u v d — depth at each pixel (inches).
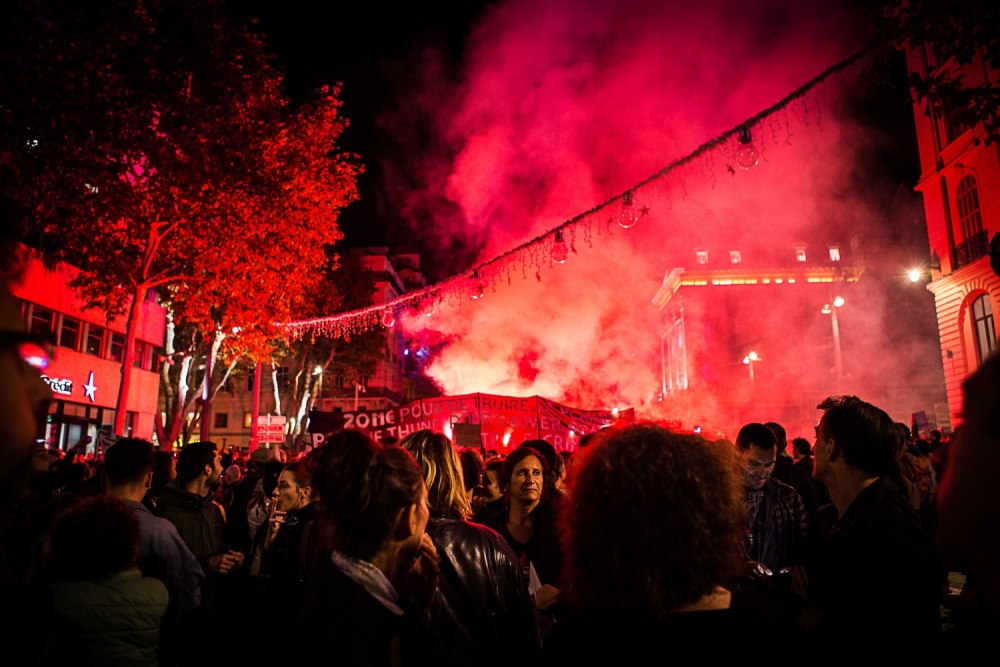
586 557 71.5
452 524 124.4
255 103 749.3
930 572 103.0
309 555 155.3
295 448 1572.3
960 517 36.9
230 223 713.6
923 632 99.0
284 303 811.4
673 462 71.3
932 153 1007.0
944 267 983.6
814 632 106.3
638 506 68.8
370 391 2303.2
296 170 781.3
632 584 67.7
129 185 683.4
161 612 131.5
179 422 1049.5
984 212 895.1
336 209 864.3
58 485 210.4
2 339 40.2
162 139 676.7
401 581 93.7
